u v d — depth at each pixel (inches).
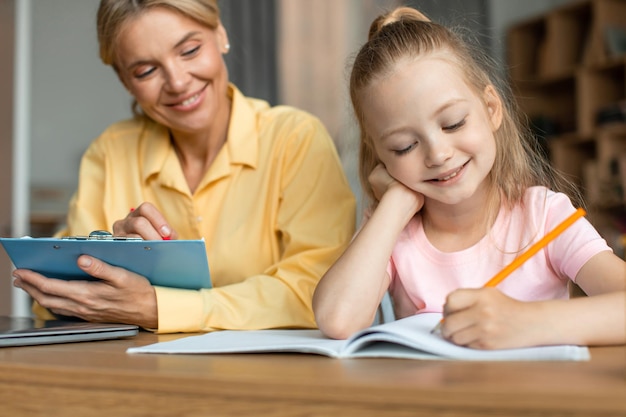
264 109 64.2
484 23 191.6
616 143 175.6
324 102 170.1
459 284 45.9
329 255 53.1
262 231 58.2
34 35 150.8
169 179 60.7
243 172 59.9
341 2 172.4
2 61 130.0
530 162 50.1
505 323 30.3
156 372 26.3
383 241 42.1
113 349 36.6
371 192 48.9
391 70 40.6
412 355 29.9
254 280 50.7
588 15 190.9
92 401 27.2
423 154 40.6
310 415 23.3
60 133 152.2
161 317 46.0
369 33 51.7
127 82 59.1
